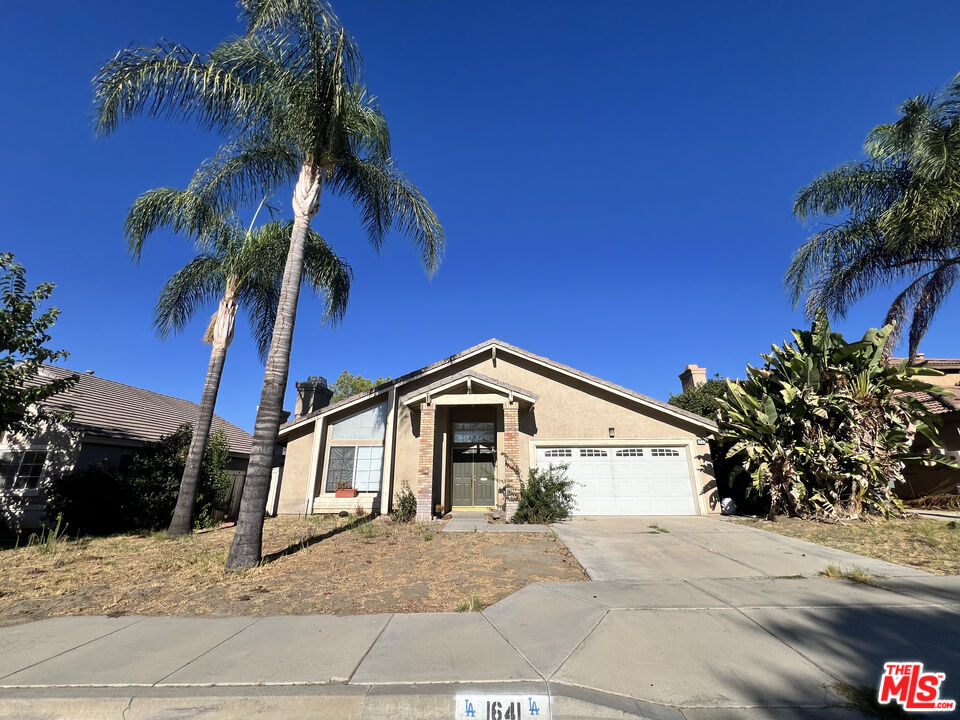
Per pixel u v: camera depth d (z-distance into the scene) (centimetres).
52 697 342
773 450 1216
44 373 1638
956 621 459
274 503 1584
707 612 501
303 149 923
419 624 482
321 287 1264
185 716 327
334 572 711
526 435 1495
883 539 883
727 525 1146
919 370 1112
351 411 1551
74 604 580
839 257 1455
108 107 819
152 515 1262
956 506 1296
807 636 430
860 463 1123
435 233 1093
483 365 1579
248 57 877
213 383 1222
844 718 305
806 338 1255
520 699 330
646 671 369
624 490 1431
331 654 407
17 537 1129
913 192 1204
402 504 1316
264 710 331
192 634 465
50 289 1080
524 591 600
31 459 1419
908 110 1277
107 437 1486
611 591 590
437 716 325
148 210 1102
